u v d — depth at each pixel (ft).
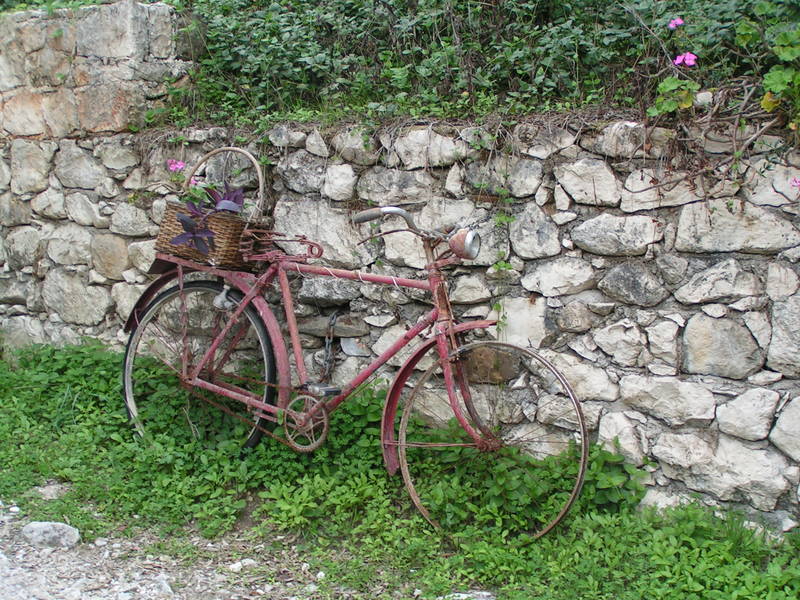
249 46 15.52
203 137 14.46
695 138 10.75
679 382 11.05
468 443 11.43
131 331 14.07
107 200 15.62
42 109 16.10
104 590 9.71
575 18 13.79
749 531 10.39
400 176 12.67
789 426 10.48
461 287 12.35
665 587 9.64
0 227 17.30
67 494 11.73
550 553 10.44
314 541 11.09
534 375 12.03
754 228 10.57
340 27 15.49
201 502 11.82
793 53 10.09
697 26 12.06
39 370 15.06
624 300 11.36
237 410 13.48
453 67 13.55
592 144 11.35
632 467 11.29
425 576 10.27
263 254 12.58
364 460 12.25
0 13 16.61
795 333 10.43
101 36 15.10
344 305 13.43
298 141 13.47
